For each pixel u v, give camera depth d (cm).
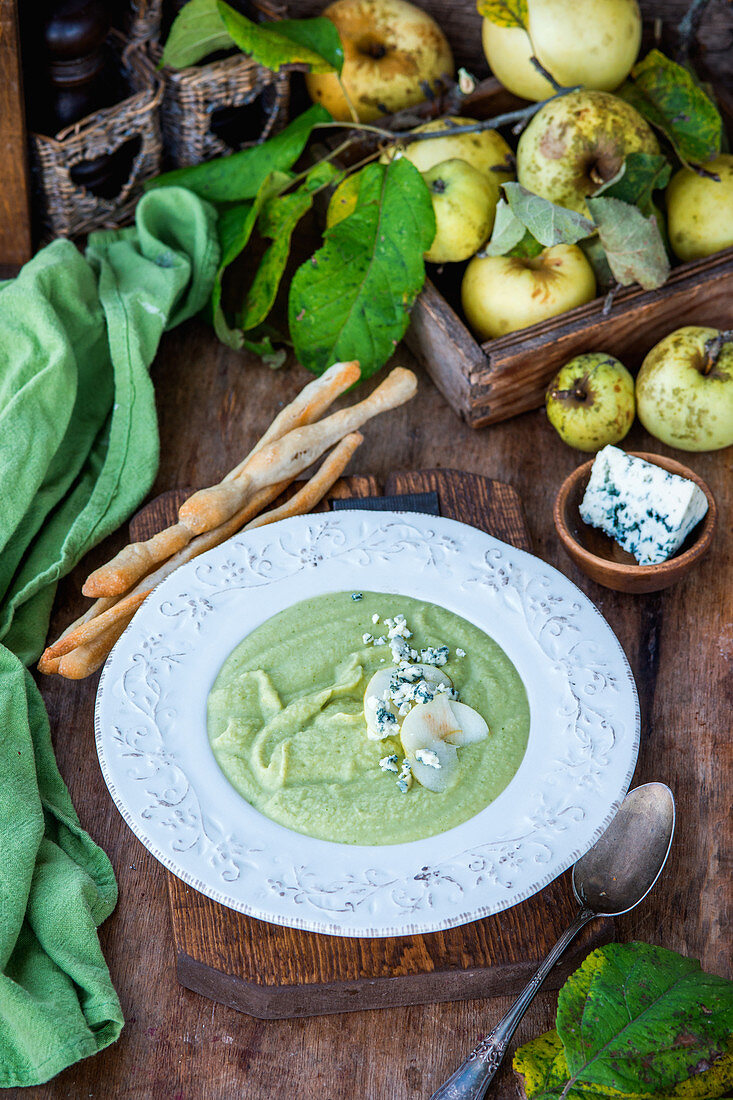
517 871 108
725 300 131
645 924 114
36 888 112
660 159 126
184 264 135
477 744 113
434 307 130
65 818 115
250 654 116
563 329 128
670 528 121
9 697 116
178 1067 109
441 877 108
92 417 131
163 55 134
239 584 118
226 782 111
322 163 133
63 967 110
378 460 131
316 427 126
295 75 147
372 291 130
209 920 111
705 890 115
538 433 133
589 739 112
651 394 126
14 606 121
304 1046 110
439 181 130
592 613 117
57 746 119
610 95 127
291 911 107
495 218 129
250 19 141
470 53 152
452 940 111
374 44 140
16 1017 107
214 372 136
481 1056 108
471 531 120
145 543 121
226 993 110
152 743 112
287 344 138
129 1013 111
